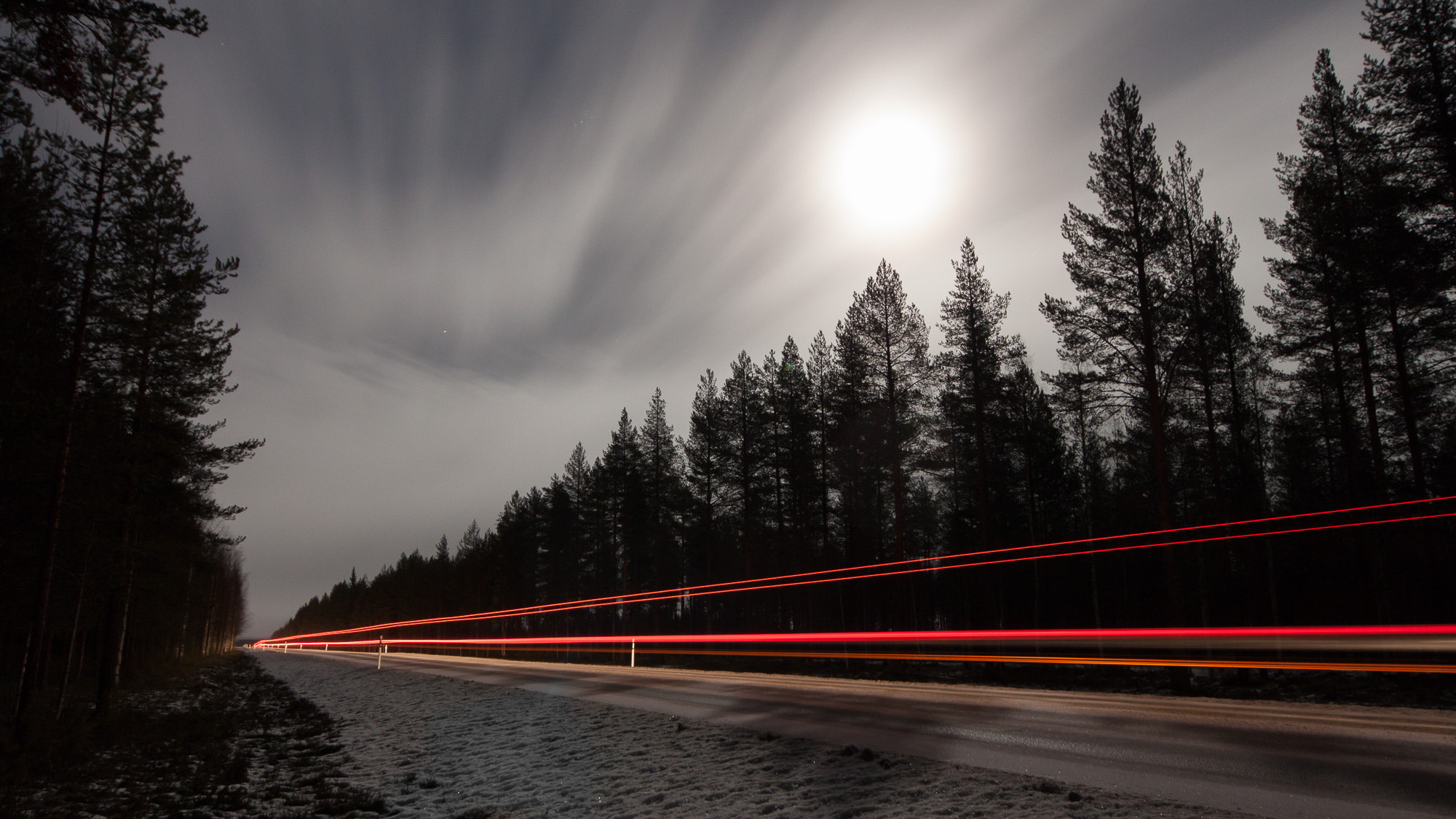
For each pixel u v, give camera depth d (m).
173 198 22.27
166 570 25.80
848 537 41.44
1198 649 28.02
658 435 54.03
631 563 56.78
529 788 9.78
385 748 14.48
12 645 36.25
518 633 75.88
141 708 25.19
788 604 48.41
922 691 17.33
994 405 31.58
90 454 18.95
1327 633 24.88
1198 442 29.45
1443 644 20.80
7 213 16.56
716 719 13.59
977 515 43.09
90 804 10.70
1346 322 24.88
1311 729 9.91
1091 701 14.26
